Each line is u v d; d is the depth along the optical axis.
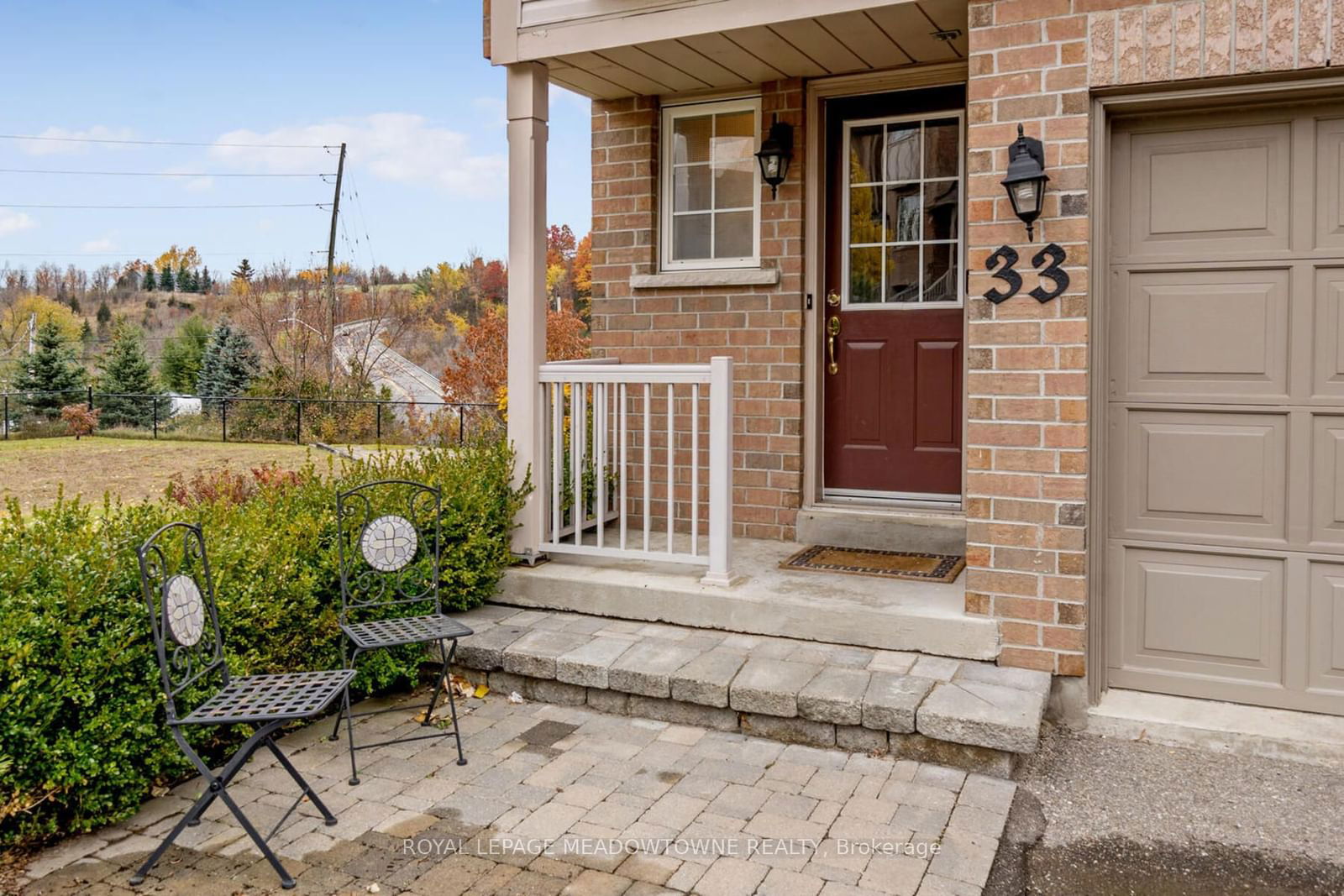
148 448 18.72
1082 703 3.96
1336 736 3.71
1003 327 4.00
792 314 5.62
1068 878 2.96
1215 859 3.06
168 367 29.88
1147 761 3.71
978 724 3.52
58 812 3.12
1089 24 3.81
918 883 2.88
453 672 4.54
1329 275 3.76
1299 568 3.87
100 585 3.19
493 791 3.47
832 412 5.75
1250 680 3.98
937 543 5.28
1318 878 2.95
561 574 4.97
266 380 22.55
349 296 28.83
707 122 5.93
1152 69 3.72
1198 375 3.97
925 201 5.52
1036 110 3.91
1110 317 4.07
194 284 35.97
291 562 3.91
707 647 4.36
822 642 4.37
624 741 3.90
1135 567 4.12
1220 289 3.92
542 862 2.99
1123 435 4.09
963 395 5.45
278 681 3.32
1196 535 4.01
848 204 5.68
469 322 30.02
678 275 5.81
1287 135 3.79
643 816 3.28
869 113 5.59
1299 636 3.88
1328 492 3.81
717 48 4.93
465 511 4.74
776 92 5.58
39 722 2.94
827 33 4.70
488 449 5.28
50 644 3.01
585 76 5.46
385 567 4.02
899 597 4.48
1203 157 3.91
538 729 4.03
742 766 3.66
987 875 2.92
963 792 3.44
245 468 15.16
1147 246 4.01
